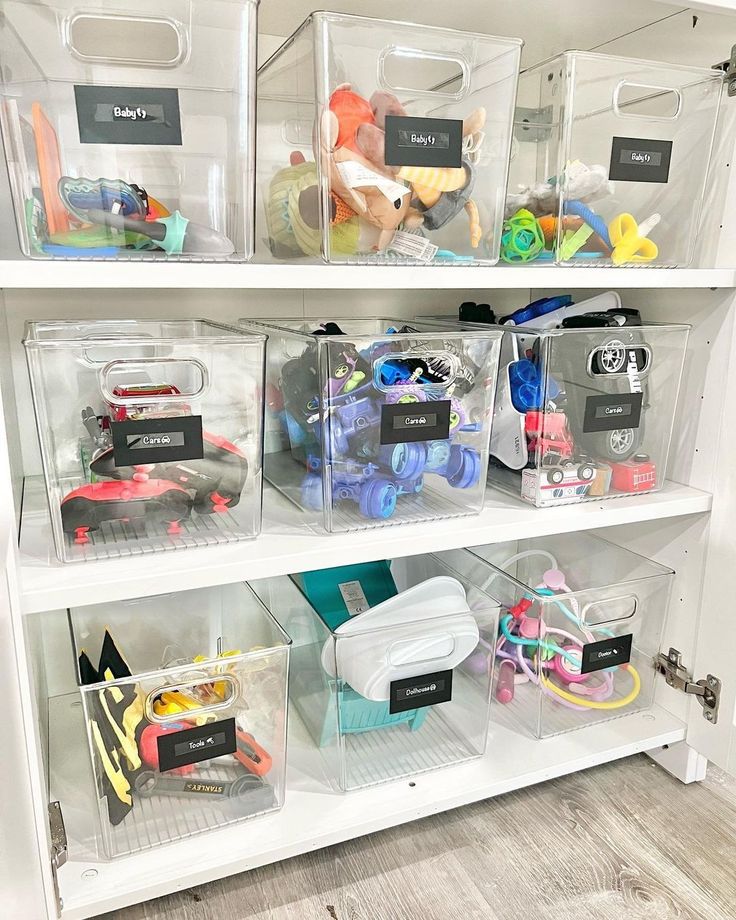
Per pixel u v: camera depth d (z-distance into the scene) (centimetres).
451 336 95
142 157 77
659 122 100
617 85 96
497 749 112
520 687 128
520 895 96
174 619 119
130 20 76
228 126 80
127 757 90
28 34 71
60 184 74
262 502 104
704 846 105
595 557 134
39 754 82
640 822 109
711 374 110
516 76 90
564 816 110
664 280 101
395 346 92
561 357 102
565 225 97
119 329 104
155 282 76
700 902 95
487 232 93
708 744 113
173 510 88
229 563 84
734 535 108
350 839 105
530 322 118
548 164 98
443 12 101
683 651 119
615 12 99
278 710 97
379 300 132
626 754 115
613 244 101
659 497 111
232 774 97
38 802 73
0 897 52
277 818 97
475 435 100
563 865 101
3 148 77
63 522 82
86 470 82
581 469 107
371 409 93
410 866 100
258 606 109
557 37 112
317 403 92
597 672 123
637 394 107
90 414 81
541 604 112
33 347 77
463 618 104
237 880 98
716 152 106
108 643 107
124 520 85
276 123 97
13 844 59
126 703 89
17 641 69
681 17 101
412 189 87
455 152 88
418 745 111
